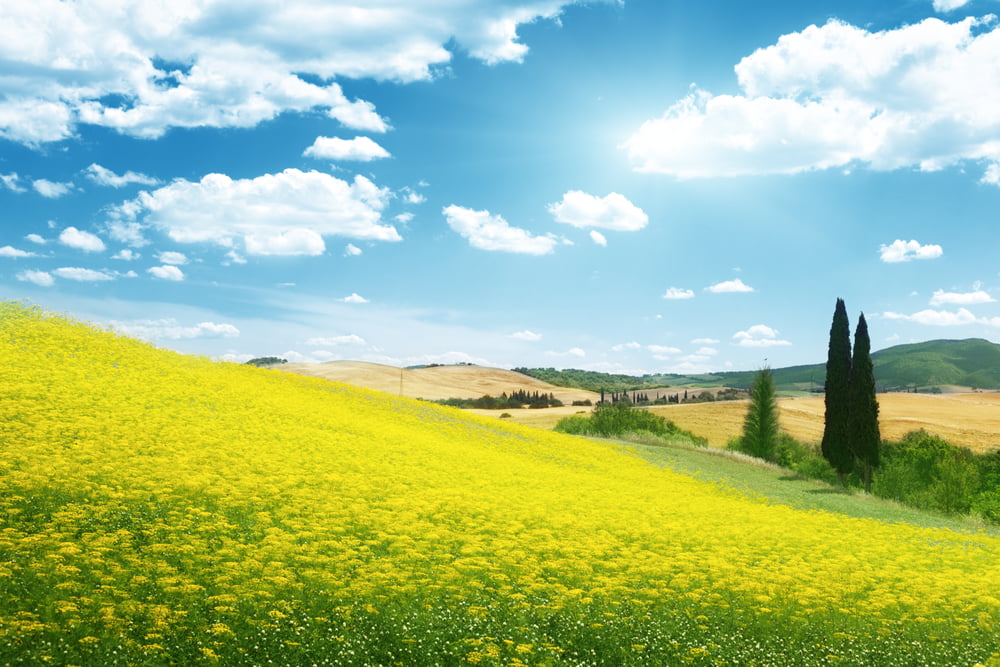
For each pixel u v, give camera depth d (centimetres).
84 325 4097
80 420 2227
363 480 2259
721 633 1401
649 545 1984
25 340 3391
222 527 1578
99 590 1180
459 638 1257
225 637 1127
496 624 1326
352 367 15188
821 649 1370
